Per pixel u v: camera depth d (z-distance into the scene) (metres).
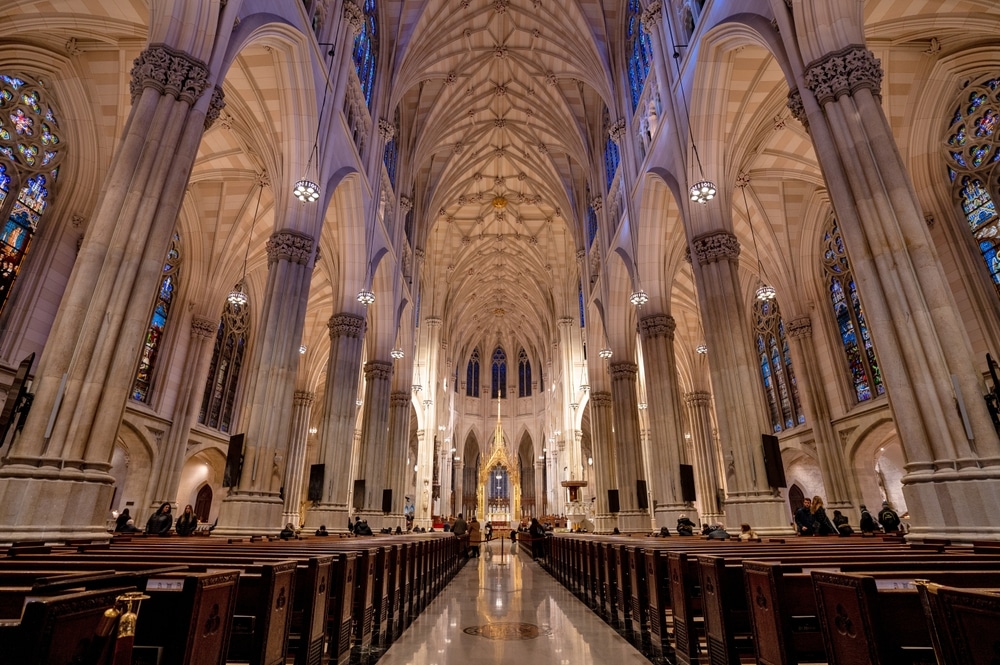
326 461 18.83
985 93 15.29
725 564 4.65
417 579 9.70
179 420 21.53
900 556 4.66
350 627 5.62
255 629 3.45
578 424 40.19
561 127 30.55
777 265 23.47
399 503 28.72
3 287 14.93
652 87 19.19
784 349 25.34
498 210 40.12
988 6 13.09
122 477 21.02
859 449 20.42
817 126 9.48
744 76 15.30
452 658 5.58
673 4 17.11
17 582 3.11
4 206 15.01
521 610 8.85
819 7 9.90
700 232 14.95
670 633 6.95
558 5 24.48
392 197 26.72
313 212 15.27
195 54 9.91
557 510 44.41
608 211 26.88
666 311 20.19
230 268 23.86
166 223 8.84
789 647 3.43
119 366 7.97
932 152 16.55
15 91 15.30
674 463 18.17
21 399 7.30
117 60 15.95
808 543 7.97
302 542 8.86
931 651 2.68
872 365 19.69
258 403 13.26
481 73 29.30
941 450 7.34
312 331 33.50
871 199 8.59
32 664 1.83
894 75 15.98
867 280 8.38
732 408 13.21
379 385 25.55
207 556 4.72
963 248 15.79
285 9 13.57
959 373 7.47
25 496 6.92
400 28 24.17
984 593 1.99
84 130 16.72
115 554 4.84
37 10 13.68
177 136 9.27
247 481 12.58
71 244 16.58
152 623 2.76
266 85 14.93
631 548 7.14
